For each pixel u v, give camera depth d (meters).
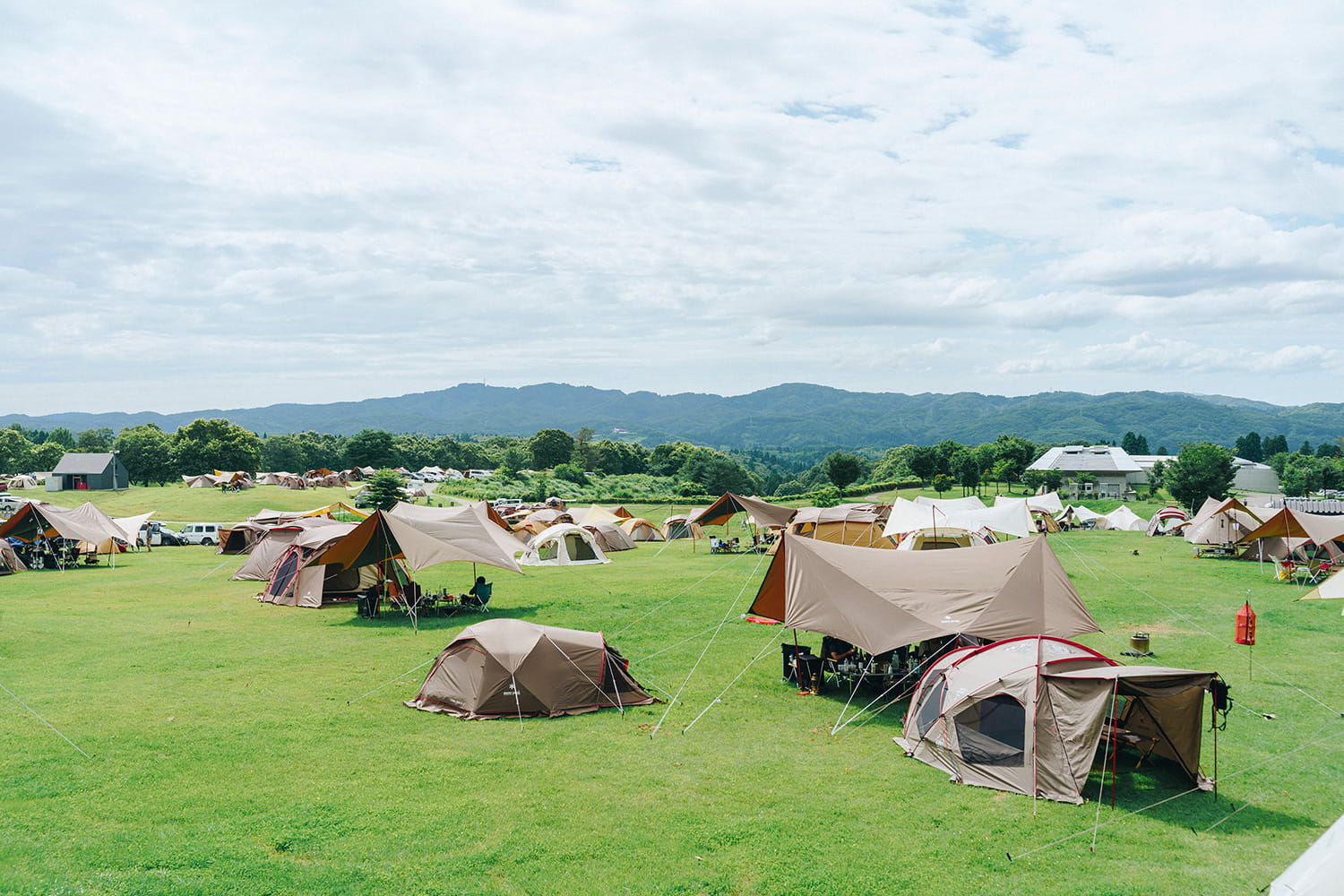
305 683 20.92
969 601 20.20
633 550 58.28
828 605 20.56
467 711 18.31
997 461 119.62
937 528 41.06
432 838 12.27
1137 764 15.38
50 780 14.16
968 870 11.48
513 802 13.66
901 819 13.14
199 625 28.69
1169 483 86.38
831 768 15.45
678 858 11.76
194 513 90.25
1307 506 64.31
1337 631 27.66
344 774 14.76
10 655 23.30
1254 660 23.59
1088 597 34.62
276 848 11.88
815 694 20.42
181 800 13.45
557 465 167.12
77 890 10.49
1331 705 19.34
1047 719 14.38
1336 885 9.27
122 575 42.50
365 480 143.88
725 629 28.09
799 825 12.88
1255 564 45.88
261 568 40.16
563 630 20.06
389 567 32.59
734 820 13.06
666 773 15.07
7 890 10.41
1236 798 13.98
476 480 135.12
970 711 15.26
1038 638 16.45
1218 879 11.20
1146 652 24.09
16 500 74.44
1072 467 122.31
